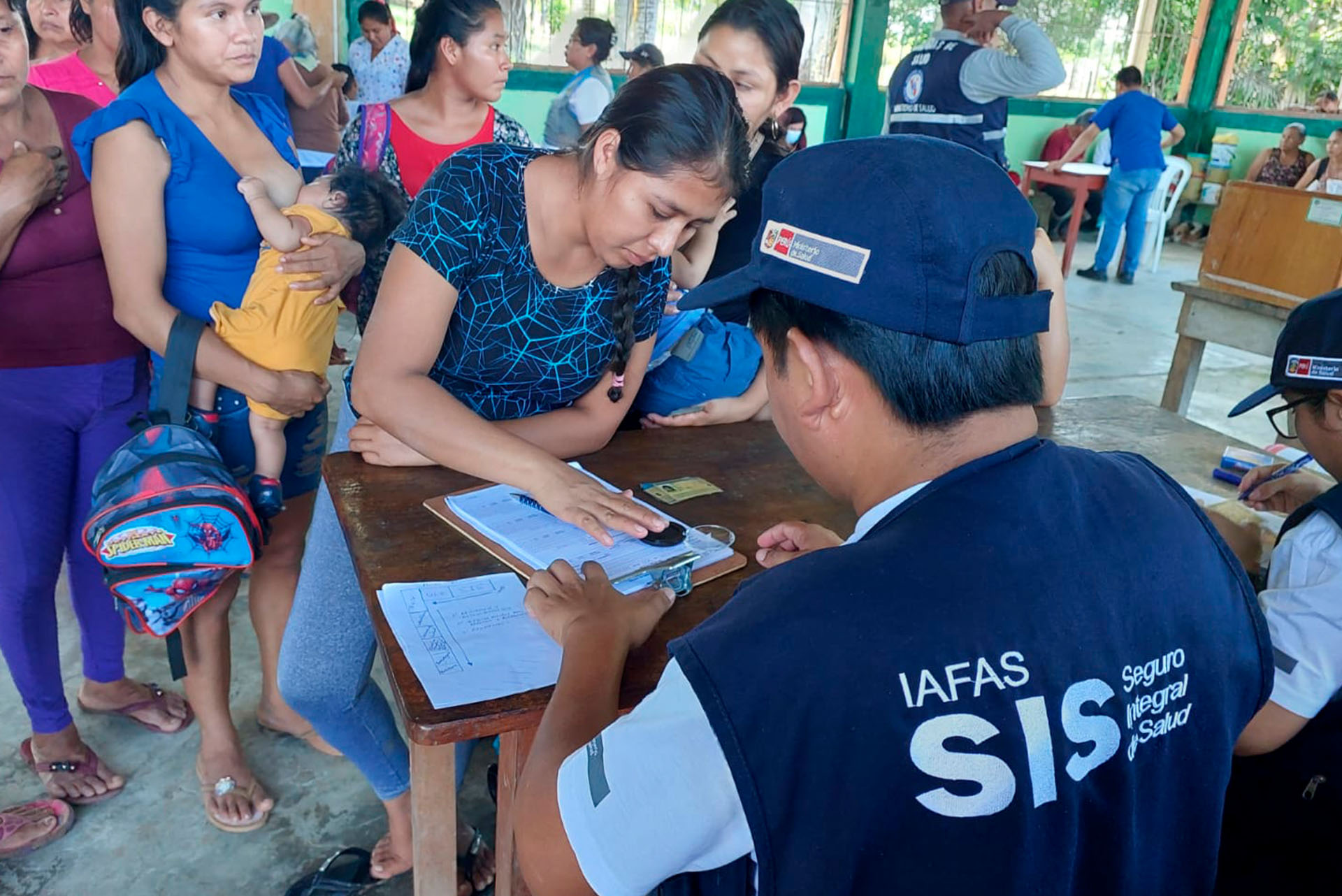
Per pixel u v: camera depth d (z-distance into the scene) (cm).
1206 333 291
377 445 139
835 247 64
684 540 120
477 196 121
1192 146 992
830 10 801
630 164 112
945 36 470
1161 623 64
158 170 160
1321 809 111
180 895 169
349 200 186
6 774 192
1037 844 58
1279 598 106
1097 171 722
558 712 79
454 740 88
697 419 166
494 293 128
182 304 171
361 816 190
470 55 218
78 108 171
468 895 171
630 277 133
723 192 115
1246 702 69
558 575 100
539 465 125
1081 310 629
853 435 68
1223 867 121
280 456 180
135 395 179
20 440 167
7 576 171
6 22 148
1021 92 454
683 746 58
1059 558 62
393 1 646
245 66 164
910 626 57
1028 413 69
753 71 182
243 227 172
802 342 67
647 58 540
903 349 63
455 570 113
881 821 56
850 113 825
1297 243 262
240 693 222
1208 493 160
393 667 95
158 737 206
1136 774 63
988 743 56
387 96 559
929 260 62
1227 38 952
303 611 148
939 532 61
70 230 161
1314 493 149
